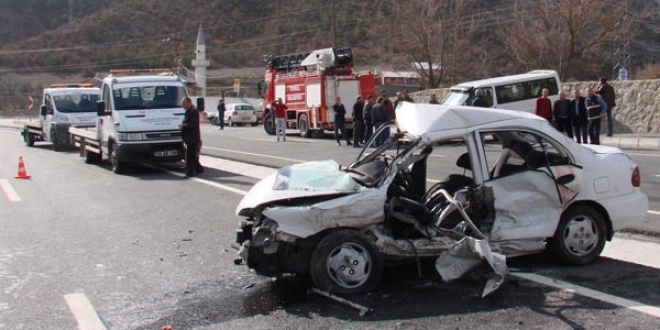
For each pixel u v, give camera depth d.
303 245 6.22
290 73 31.03
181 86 17.72
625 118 23.55
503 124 6.71
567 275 6.56
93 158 19.67
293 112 30.41
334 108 23.95
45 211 11.37
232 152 21.06
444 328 5.28
